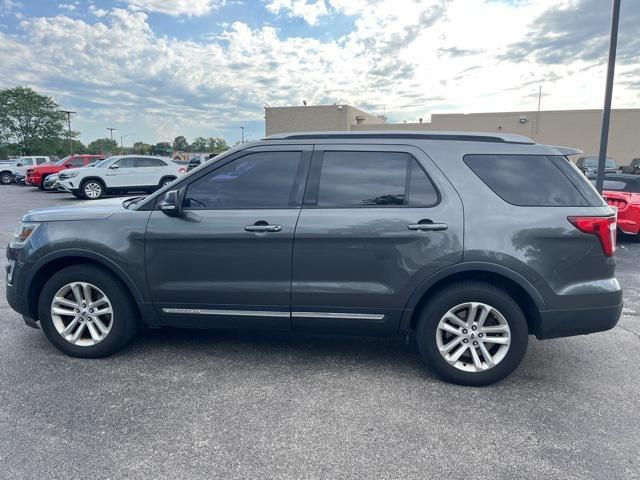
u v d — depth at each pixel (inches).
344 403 130.9
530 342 179.0
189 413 124.4
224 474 100.4
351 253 140.3
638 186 392.2
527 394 137.6
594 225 135.2
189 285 147.9
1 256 320.8
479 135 146.4
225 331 185.6
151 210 150.6
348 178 144.9
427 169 141.7
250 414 124.4
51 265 157.8
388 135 148.0
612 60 343.3
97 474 99.7
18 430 115.2
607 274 138.3
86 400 130.4
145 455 106.3
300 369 152.4
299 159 148.0
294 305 144.8
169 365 153.9
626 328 194.7
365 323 143.8
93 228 150.6
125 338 156.6
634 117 1382.9
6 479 97.5
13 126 2856.8
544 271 135.1
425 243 137.2
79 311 156.4
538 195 138.7
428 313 140.7
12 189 1039.0
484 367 140.2
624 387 142.3
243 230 142.7
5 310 206.1
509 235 135.1
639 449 110.3
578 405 131.3
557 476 100.8
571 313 136.3
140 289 150.2
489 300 137.7
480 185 139.6
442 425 120.3
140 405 128.2
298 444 111.3
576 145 1443.2
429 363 143.4
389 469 102.7
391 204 141.1
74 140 3139.8
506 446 111.4
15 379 142.4
